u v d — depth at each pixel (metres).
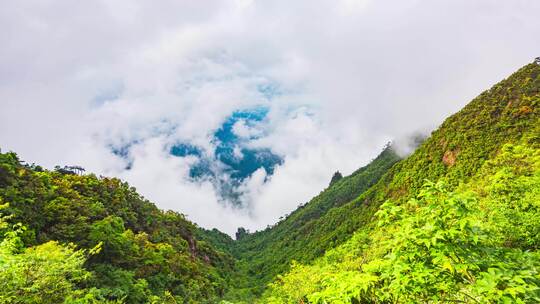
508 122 65.00
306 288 16.61
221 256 125.50
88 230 41.25
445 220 3.78
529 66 78.44
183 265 65.50
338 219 114.69
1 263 6.73
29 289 7.59
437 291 3.82
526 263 3.64
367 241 37.00
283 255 132.50
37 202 39.81
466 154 67.25
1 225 8.45
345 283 4.03
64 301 8.64
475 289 3.37
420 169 83.12
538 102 64.38
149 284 46.62
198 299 58.69
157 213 97.75
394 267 3.89
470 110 82.31
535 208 7.34
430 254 3.75
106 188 73.12
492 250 3.76
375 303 4.16
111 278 35.62
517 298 3.03
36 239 35.34
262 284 106.62
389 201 4.23
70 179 65.38
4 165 40.00
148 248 56.75
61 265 8.98
